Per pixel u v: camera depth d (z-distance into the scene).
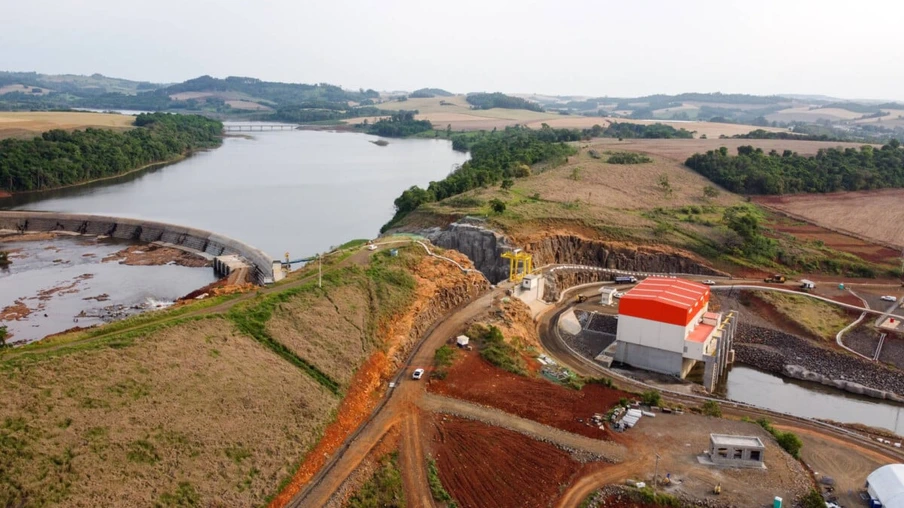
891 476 58.47
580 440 66.88
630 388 90.94
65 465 47.72
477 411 71.94
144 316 72.69
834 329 118.38
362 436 65.44
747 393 100.19
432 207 165.62
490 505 57.03
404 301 96.25
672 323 100.50
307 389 67.25
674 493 58.28
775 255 151.50
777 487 59.69
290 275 100.75
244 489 52.97
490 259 138.38
